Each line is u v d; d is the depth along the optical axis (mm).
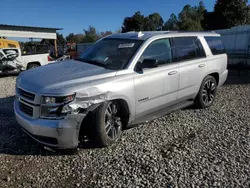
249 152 3635
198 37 5535
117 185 2895
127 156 3531
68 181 2988
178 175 3072
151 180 2980
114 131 3875
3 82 10797
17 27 22828
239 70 12703
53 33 26094
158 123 4793
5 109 5859
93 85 3463
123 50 4367
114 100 3789
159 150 3711
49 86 3332
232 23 32719
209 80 5719
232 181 2945
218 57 5906
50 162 3410
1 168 3254
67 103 3232
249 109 5738
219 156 3523
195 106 5730
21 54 13305
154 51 4465
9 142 3984
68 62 4480
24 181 2988
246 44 14031
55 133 3225
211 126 4664
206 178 3008
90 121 3553
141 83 4082
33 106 3350
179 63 4867
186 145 3869
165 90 4562
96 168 3250
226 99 6676
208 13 37531
